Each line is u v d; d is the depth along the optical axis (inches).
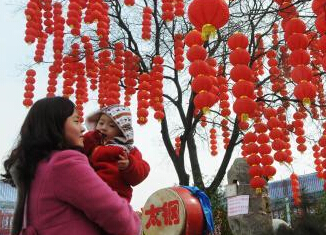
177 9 387.5
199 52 244.1
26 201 86.3
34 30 384.5
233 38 239.8
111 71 410.3
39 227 83.0
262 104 416.8
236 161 356.5
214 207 451.5
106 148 110.2
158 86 389.4
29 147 87.5
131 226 85.2
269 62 390.6
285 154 306.2
